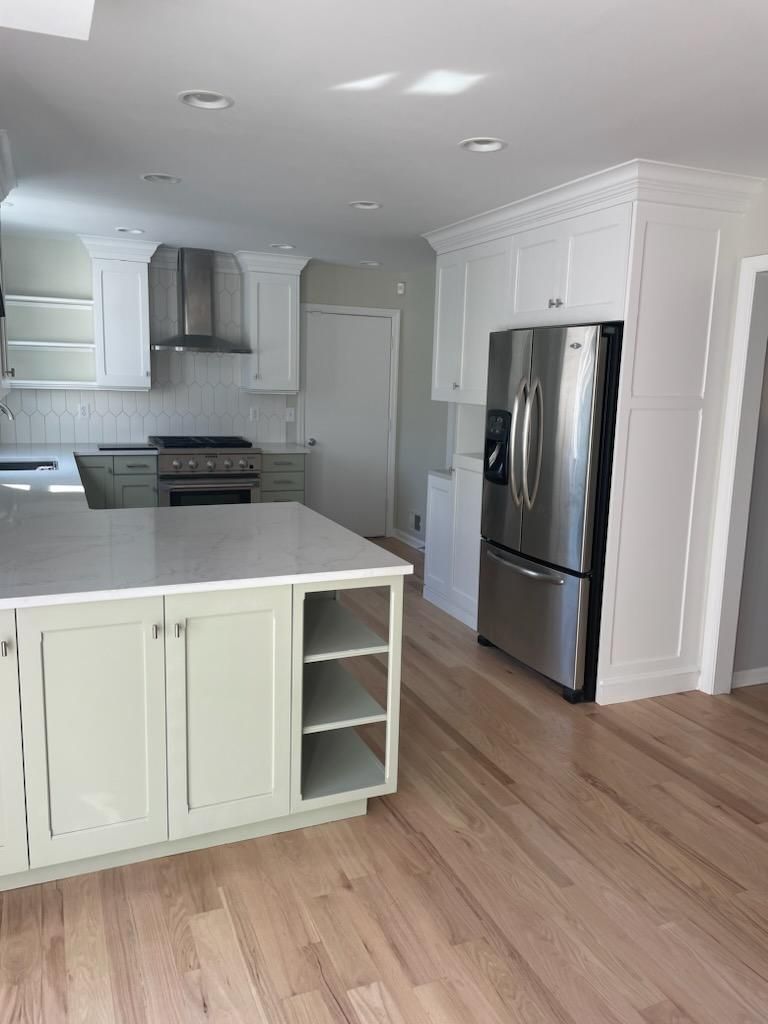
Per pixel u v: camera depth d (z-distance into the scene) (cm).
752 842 254
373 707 254
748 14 183
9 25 164
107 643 206
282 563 235
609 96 236
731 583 367
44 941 198
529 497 373
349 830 253
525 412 370
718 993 190
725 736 331
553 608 363
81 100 253
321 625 265
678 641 373
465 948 201
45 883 221
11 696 198
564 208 352
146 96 249
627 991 189
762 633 392
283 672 229
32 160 325
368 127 272
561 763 303
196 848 239
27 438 560
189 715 220
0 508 308
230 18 194
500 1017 179
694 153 290
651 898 224
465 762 301
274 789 236
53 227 484
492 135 276
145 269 538
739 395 348
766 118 252
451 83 231
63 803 209
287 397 633
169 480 545
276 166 326
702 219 330
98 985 185
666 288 330
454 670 397
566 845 249
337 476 664
